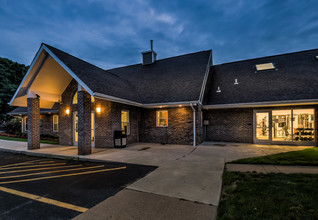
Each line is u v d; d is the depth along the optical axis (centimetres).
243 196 341
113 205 327
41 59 863
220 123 1224
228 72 1438
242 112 1168
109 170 569
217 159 693
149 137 1200
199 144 1092
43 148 978
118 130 1020
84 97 793
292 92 1006
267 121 1102
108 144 963
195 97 1018
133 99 1059
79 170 577
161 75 1393
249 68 1393
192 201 337
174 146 1023
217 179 461
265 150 875
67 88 1101
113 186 425
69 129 1097
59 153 824
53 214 299
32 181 471
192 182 441
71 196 372
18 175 528
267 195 343
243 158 700
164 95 1130
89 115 816
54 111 1430
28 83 934
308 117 1006
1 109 2438
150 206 320
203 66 1338
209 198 349
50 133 1569
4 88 2522
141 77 1455
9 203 344
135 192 385
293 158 654
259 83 1175
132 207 317
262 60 1439
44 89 1012
